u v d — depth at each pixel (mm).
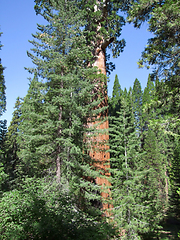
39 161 11062
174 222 19641
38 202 5926
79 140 10273
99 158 11477
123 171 10859
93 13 12977
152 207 14375
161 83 9555
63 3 11547
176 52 8594
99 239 5137
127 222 9969
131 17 9797
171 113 8961
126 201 10258
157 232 14289
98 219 7504
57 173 9797
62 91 9680
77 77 9992
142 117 37688
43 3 12711
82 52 11711
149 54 9164
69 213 5809
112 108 29250
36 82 10664
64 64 10609
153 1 8953
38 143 10102
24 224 5270
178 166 25453
